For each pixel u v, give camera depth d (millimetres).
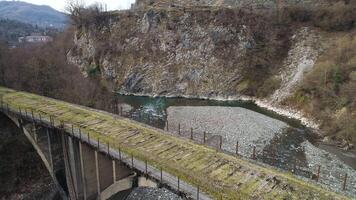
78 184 23688
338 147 39844
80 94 46156
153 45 76750
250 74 68750
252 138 41062
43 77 45312
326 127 45156
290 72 62875
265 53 69062
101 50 80812
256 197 14766
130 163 18625
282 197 14750
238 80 69438
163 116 54000
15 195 28891
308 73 56375
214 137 41219
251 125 46219
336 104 47062
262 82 66875
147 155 19594
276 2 79750
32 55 51000
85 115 28000
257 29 70875
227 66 70875
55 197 29766
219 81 70438
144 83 74938
